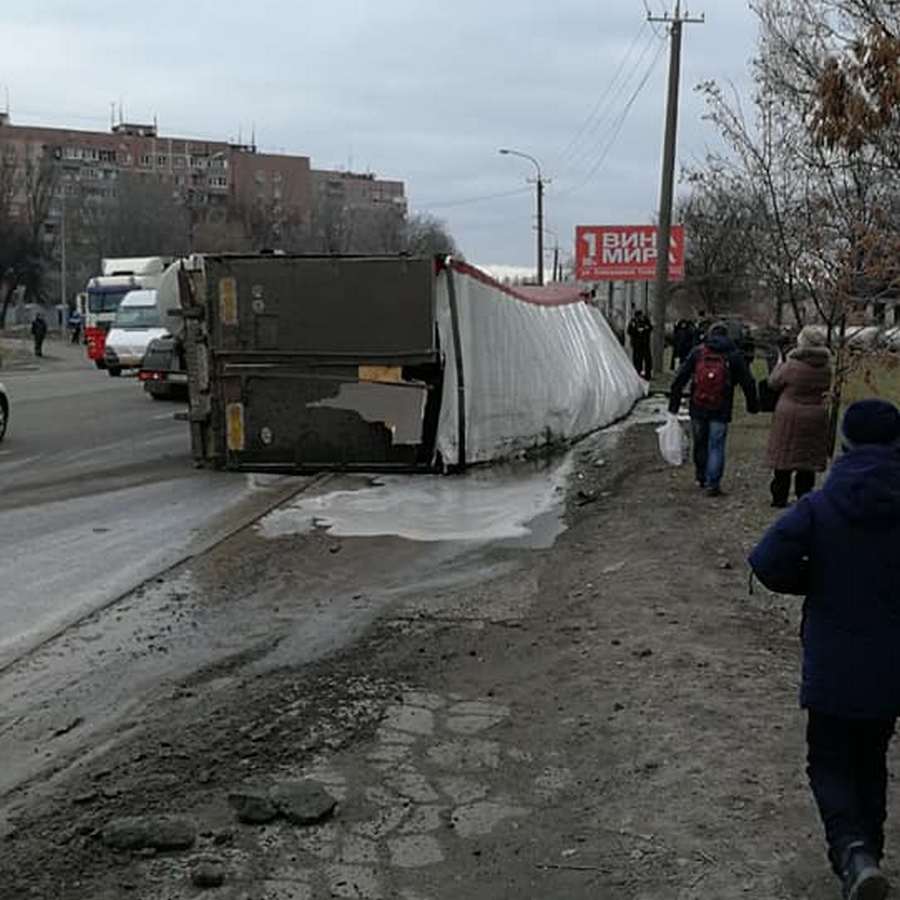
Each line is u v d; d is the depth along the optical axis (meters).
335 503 12.16
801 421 10.96
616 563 9.12
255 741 5.46
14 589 8.45
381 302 13.75
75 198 98.75
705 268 39.91
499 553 9.82
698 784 4.85
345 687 6.29
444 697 6.11
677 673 6.23
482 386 14.70
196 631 7.44
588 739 5.42
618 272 40.34
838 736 3.88
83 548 9.86
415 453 14.01
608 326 25.56
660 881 4.08
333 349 13.85
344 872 4.18
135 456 15.77
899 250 9.47
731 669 6.32
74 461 15.23
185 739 5.49
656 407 25.47
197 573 9.02
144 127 113.69
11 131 105.94
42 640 7.20
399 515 11.50
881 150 8.55
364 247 85.75
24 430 18.98
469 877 4.14
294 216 93.81
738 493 12.39
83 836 4.42
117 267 42.56
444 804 4.76
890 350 10.33
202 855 4.29
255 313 13.91
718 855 4.25
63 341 70.38
